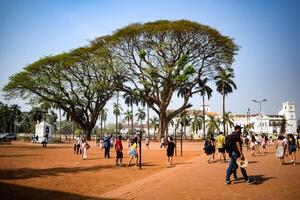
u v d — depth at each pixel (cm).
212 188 1012
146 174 1480
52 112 10750
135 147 1894
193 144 5131
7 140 5609
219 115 13988
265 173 1330
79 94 6481
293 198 851
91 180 1295
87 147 2350
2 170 1588
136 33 5050
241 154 1077
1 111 12025
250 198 856
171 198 881
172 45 5116
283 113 15012
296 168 1509
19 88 6038
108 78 5869
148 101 5784
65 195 992
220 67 5516
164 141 4138
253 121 14588
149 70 5134
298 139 3092
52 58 5903
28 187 1120
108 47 5428
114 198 916
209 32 4881
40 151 3225
